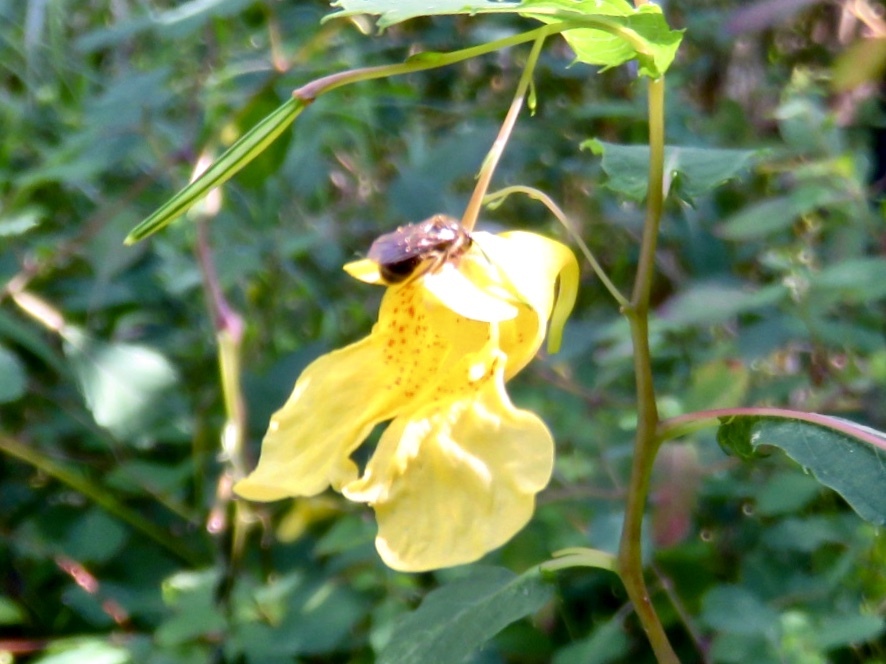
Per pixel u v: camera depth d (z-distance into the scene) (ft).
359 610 0.53
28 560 0.65
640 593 0.41
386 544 0.35
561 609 0.62
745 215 0.68
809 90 0.82
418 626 0.42
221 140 0.69
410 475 0.36
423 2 0.35
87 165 0.67
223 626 0.51
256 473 0.39
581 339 0.69
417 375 0.39
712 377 0.63
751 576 0.58
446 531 0.35
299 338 0.81
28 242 0.73
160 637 0.51
